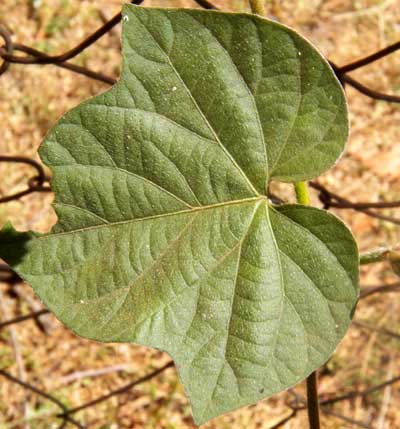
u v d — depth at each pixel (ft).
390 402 1.98
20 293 2.05
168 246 0.72
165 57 0.68
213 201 0.71
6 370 1.95
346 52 2.57
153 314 0.71
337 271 0.69
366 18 2.65
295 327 0.70
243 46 0.68
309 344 0.70
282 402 1.95
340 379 1.99
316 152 0.69
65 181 0.71
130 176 0.71
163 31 0.68
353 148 2.41
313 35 2.59
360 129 2.44
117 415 1.92
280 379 0.70
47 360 1.99
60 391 1.94
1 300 1.95
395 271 0.76
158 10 0.68
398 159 2.40
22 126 2.29
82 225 0.72
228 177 0.71
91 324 0.72
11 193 2.14
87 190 0.71
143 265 0.72
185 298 0.72
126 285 0.72
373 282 2.12
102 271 0.72
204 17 0.67
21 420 1.85
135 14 0.68
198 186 0.71
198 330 0.71
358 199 2.32
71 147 0.70
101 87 2.40
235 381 0.70
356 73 2.51
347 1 2.67
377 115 2.46
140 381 1.51
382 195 2.34
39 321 2.02
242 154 0.70
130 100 0.69
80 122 0.70
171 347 0.71
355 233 2.24
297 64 0.67
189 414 1.96
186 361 0.71
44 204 2.15
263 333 0.70
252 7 0.75
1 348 1.98
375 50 2.59
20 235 0.72
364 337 2.04
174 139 0.70
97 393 1.96
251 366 0.70
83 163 0.71
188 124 0.70
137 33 0.68
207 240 0.72
